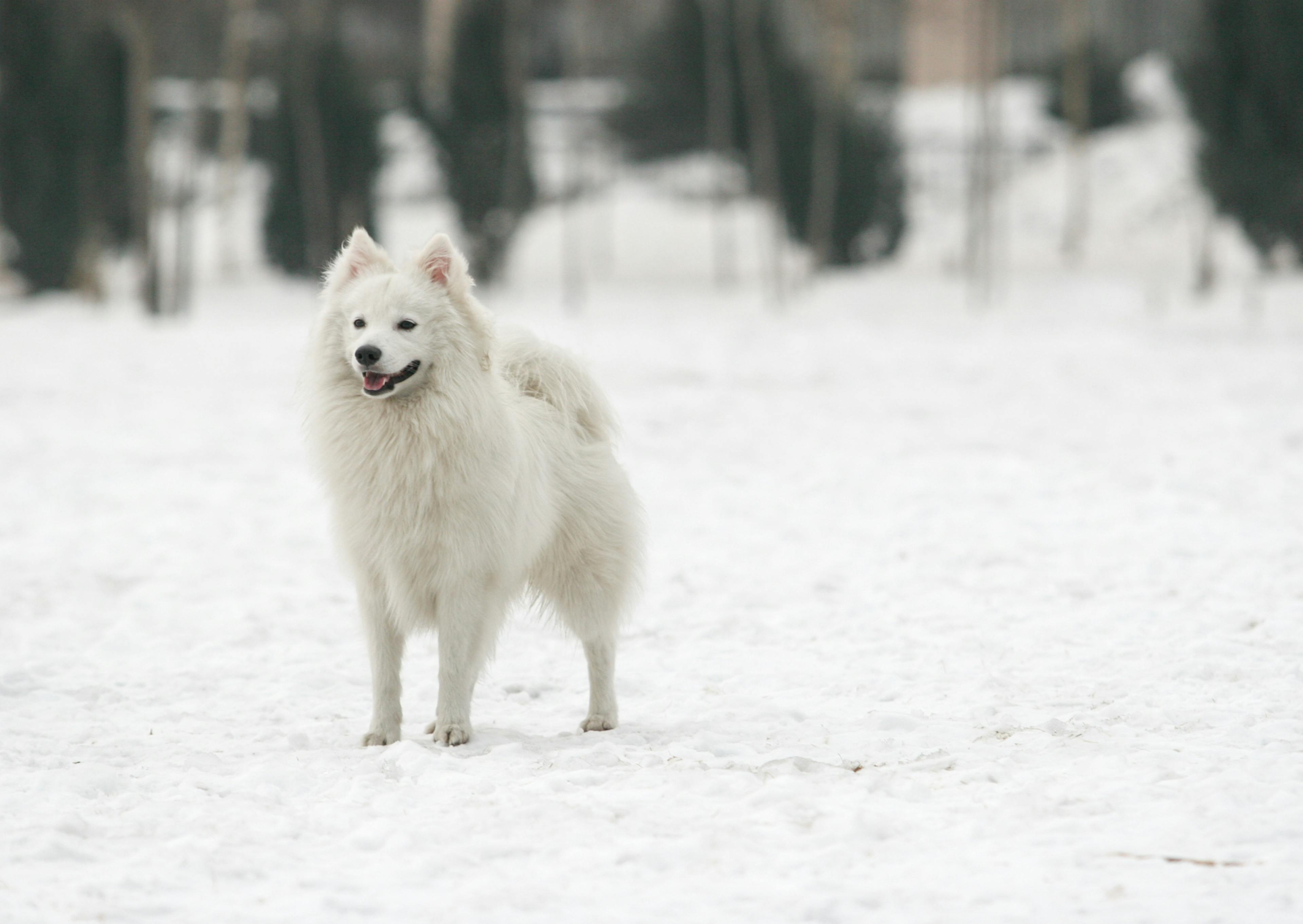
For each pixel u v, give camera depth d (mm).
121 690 8688
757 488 15367
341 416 7250
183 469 16375
